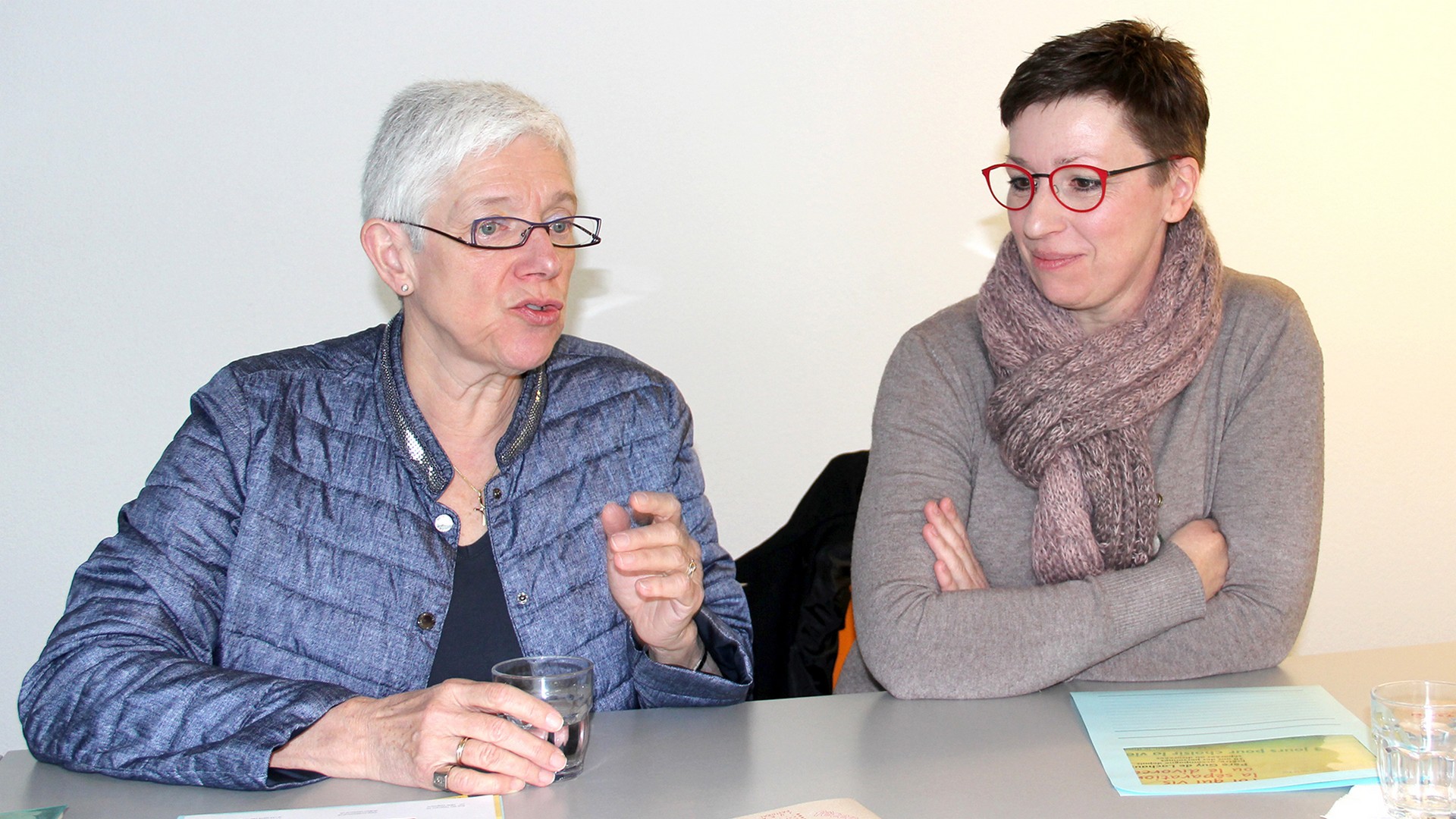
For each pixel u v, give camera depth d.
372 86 2.37
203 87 2.31
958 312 1.79
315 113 2.36
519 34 2.41
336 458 1.43
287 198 2.36
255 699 1.16
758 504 2.59
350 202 2.38
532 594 1.45
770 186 2.54
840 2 2.54
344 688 1.28
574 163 1.44
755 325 2.56
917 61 2.58
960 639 1.38
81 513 2.31
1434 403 2.79
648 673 1.35
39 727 1.19
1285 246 2.71
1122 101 1.49
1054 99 1.51
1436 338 2.79
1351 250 2.74
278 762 1.14
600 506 1.52
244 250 2.35
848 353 2.61
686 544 1.33
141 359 2.32
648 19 2.46
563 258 1.37
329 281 2.39
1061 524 1.58
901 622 1.42
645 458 1.57
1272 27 2.66
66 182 2.27
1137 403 1.58
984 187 2.63
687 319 2.53
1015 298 1.66
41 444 2.29
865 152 2.57
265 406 1.44
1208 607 1.46
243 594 1.37
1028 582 1.64
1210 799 1.04
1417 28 2.71
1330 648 2.78
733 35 2.50
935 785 1.08
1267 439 1.58
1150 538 1.58
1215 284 1.64
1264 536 1.51
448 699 1.10
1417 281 2.77
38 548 2.30
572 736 1.11
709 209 2.52
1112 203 1.51
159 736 1.15
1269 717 1.23
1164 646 1.43
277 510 1.39
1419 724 0.98
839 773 1.12
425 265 1.35
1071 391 1.58
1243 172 2.68
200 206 2.32
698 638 1.40
